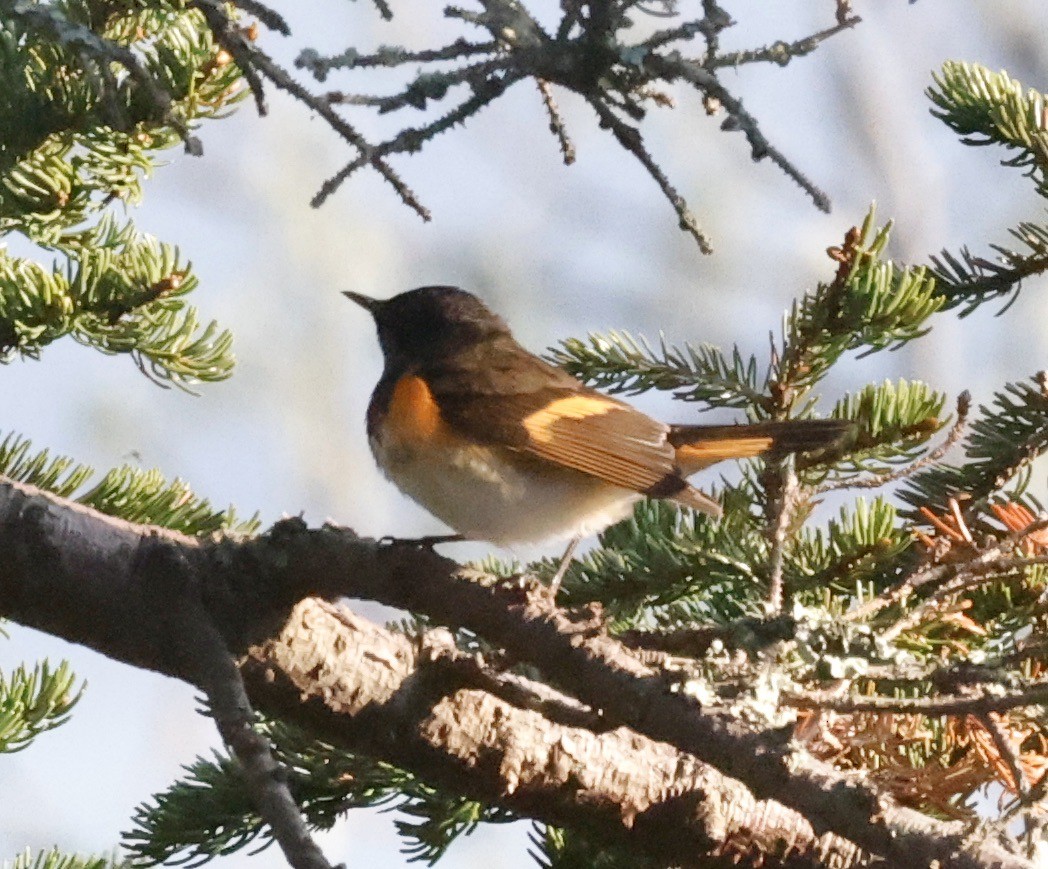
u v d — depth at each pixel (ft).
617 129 18.07
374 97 17.70
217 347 26.18
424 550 20.63
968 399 23.67
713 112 18.43
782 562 25.30
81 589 20.33
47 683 21.84
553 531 29.40
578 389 31.14
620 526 29.60
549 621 20.01
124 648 20.47
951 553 23.43
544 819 21.47
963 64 28.37
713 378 26.84
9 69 23.13
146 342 25.71
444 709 20.81
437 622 21.35
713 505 26.22
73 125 23.70
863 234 24.36
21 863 22.31
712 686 19.39
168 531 21.03
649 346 27.32
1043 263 27.71
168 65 24.04
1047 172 28.14
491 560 29.66
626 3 17.62
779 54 18.02
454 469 28.99
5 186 23.85
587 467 28.45
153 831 23.79
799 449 25.31
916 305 24.56
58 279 24.43
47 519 20.44
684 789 21.20
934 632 25.34
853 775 19.90
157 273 24.93
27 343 25.21
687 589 26.27
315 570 20.56
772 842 21.34
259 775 17.30
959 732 23.75
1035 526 22.02
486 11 17.71
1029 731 23.75
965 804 23.34
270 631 20.51
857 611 21.45
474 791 21.15
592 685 19.60
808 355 25.66
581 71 17.76
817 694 19.31
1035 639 23.06
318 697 20.65
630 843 21.48
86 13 23.58
